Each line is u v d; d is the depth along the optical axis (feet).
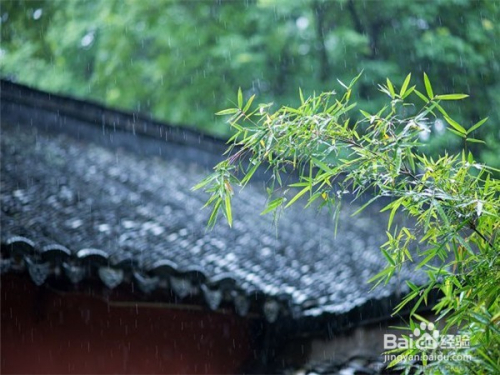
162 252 23.72
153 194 30.58
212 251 25.18
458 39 49.06
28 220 23.31
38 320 23.07
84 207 26.05
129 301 21.76
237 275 23.48
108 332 24.14
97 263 20.83
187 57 57.16
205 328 25.03
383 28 52.26
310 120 12.42
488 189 12.89
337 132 12.55
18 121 34.65
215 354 25.02
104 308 24.06
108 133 35.94
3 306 22.67
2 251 20.03
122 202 28.09
